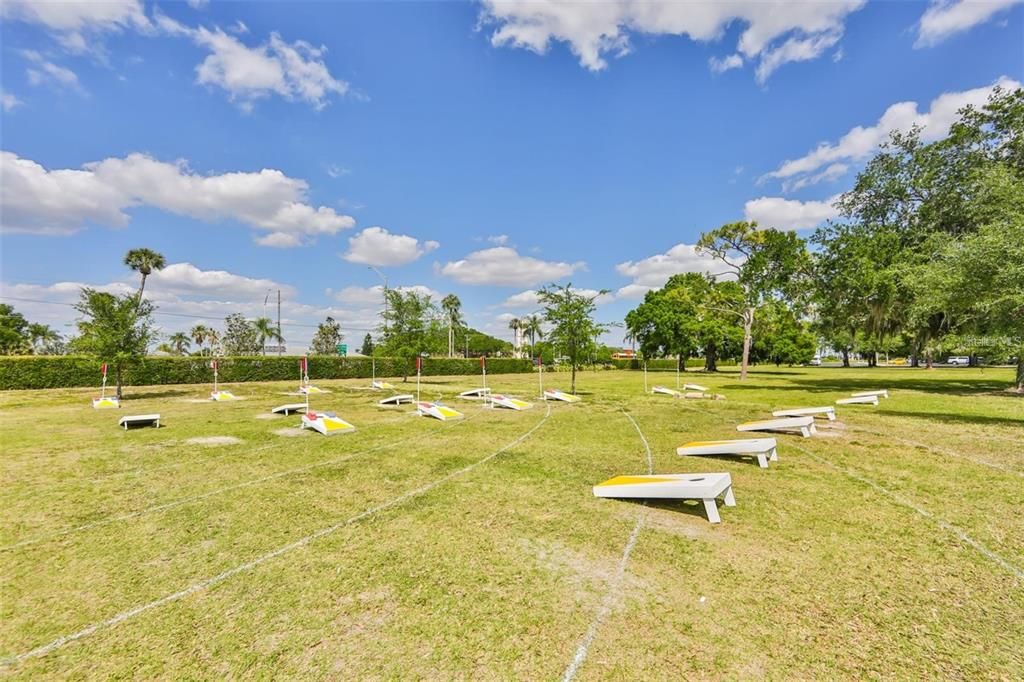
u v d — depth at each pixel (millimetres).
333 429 10500
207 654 2773
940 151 19906
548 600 3355
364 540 4477
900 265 18438
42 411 15062
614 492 5645
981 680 2494
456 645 2832
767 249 29438
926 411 13250
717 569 3826
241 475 6863
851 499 5625
